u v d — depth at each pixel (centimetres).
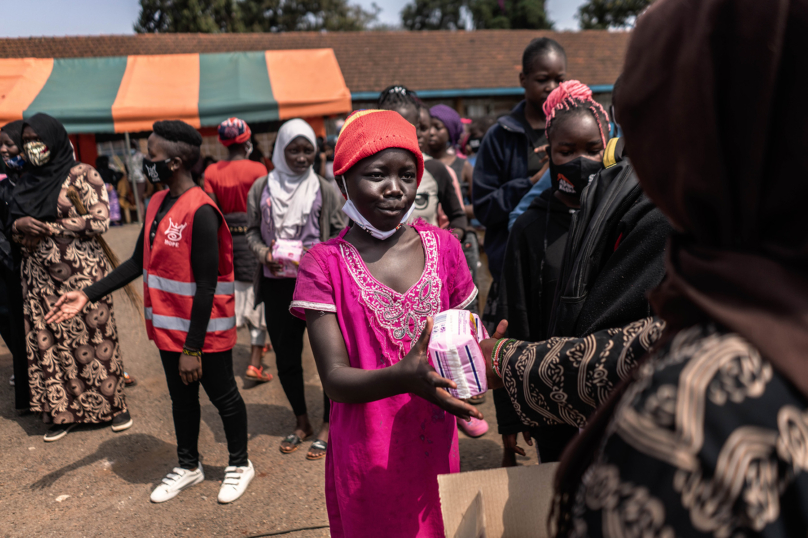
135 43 1800
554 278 197
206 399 406
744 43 54
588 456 70
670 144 60
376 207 145
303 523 264
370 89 1811
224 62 1150
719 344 54
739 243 58
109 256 372
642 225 129
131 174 1334
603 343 106
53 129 334
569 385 108
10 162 363
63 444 349
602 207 142
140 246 276
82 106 1001
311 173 340
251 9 3678
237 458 290
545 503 119
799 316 51
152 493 285
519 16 3703
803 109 53
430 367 111
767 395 51
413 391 115
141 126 1020
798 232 55
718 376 52
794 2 53
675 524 51
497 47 2033
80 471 318
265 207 333
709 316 56
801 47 53
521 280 207
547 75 303
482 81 1889
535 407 114
